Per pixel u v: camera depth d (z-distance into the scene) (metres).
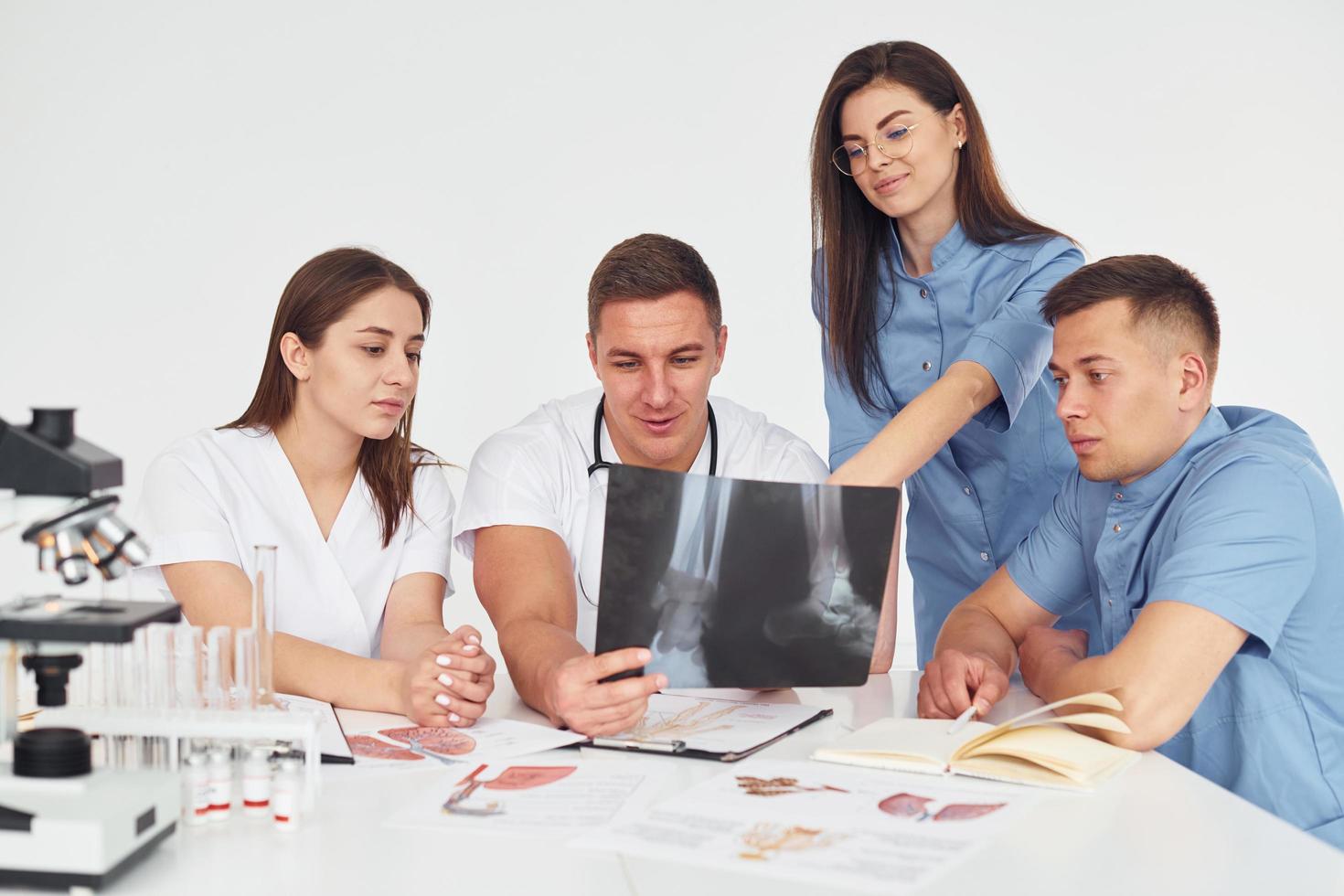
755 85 4.82
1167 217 4.93
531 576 1.76
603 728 1.38
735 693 1.67
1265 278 4.98
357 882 0.98
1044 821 1.12
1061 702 1.36
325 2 4.67
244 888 0.96
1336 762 1.53
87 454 1.07
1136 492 1.67
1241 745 1.52
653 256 1.70
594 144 4.78
